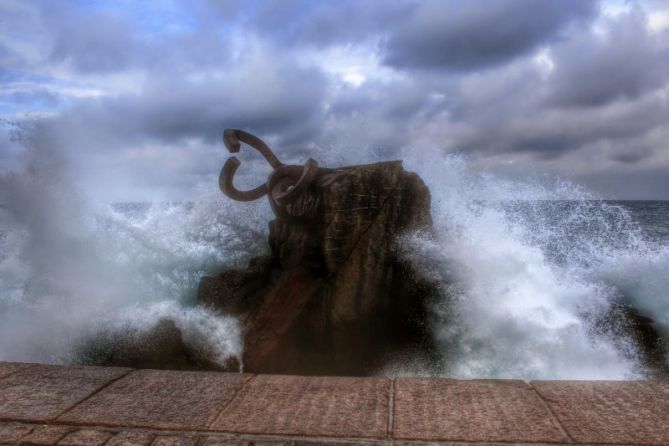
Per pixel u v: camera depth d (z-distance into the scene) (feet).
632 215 137.80
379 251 15.94
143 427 8.46
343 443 7.96
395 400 9.16
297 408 8.96
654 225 87.10
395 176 16.14
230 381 10.07
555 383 9.73
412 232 16.29
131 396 9.50
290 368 15.60
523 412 8.66
